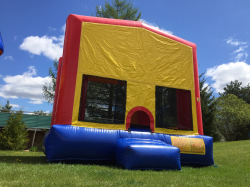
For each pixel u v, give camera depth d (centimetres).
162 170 510
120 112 659
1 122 1567
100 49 668
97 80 687
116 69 677
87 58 645
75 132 560
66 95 598
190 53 829
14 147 1474
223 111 2709
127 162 488
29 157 738
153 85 718
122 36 711
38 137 1712
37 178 319
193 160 673
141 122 881
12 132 1498
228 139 2783
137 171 458
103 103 683
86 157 568
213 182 387
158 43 768
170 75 761
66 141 542
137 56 716
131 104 667
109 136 597
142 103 684
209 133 2203
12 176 324
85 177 352
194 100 784
